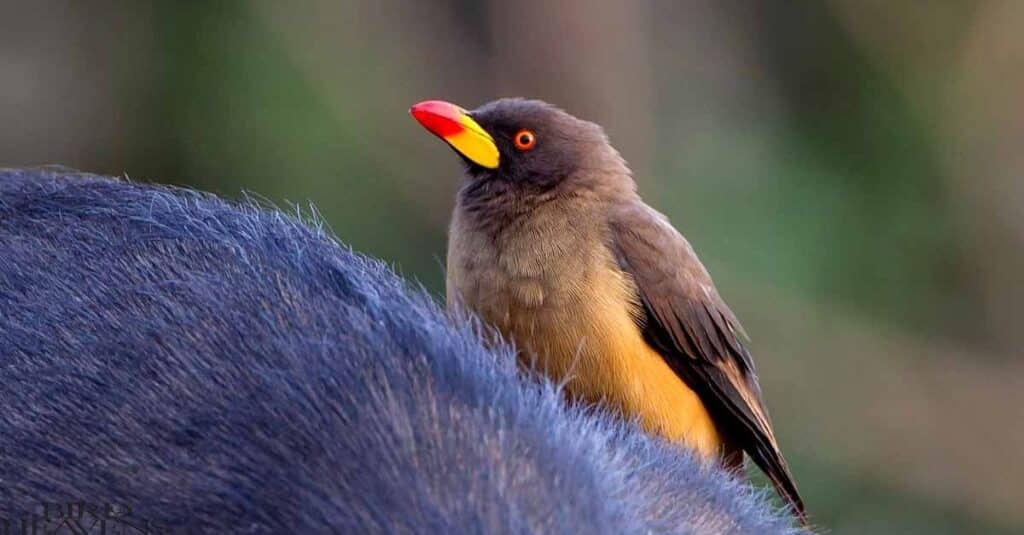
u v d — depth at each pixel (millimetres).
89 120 14977
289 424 2994
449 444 2930
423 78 15234
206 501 2896
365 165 14734
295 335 3320
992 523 15117
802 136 16234
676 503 3447
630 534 2896
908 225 15977
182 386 3191
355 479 2822
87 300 3596
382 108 14891
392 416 2988
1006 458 15234
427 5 15383
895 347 15383
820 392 14891
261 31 14609
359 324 3355
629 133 15586
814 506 14703
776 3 16375
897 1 16172
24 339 3463
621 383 6199
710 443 6516
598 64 15578
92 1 15102
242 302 3486
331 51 14781
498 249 6328
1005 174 16172
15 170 4727
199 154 14562
